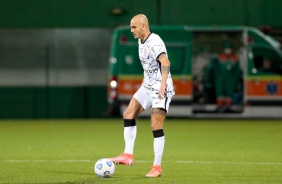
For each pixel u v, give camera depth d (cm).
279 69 7562
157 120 3406
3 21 8019
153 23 8000
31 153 4697
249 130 6438
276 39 8081
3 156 4522
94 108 8062
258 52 7606
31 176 3569
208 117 7931
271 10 8044
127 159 3512
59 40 8156
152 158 4412
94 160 4297
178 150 4884
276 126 6844
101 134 6103
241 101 7775
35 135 6016
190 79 7512
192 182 3353
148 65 3425
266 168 3916
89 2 8019
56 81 8150
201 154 4638
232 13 8044
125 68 7481
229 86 7769
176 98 7519
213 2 8038
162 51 3362
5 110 8050
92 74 8169
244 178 3509
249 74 7575
